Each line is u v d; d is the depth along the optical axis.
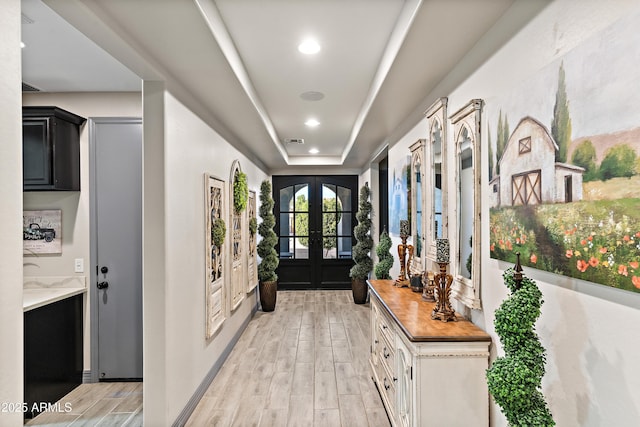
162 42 1.98
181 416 2.53
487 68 1.89
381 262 4.50
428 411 1.86
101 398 2.96
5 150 1.03
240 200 4.22
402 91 2.81
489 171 1.85
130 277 3.24
